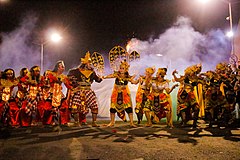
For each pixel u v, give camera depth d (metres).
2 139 5.62
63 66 7.39
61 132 6.40
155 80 7.59
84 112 7.35
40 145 5.07
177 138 5.71
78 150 4.73
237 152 4.57
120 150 4.71
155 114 7.53
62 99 7.43
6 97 6.82
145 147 4.92
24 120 7.15
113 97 7.49
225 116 7.70
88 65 7.43
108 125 7.45
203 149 4.77
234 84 7.90
